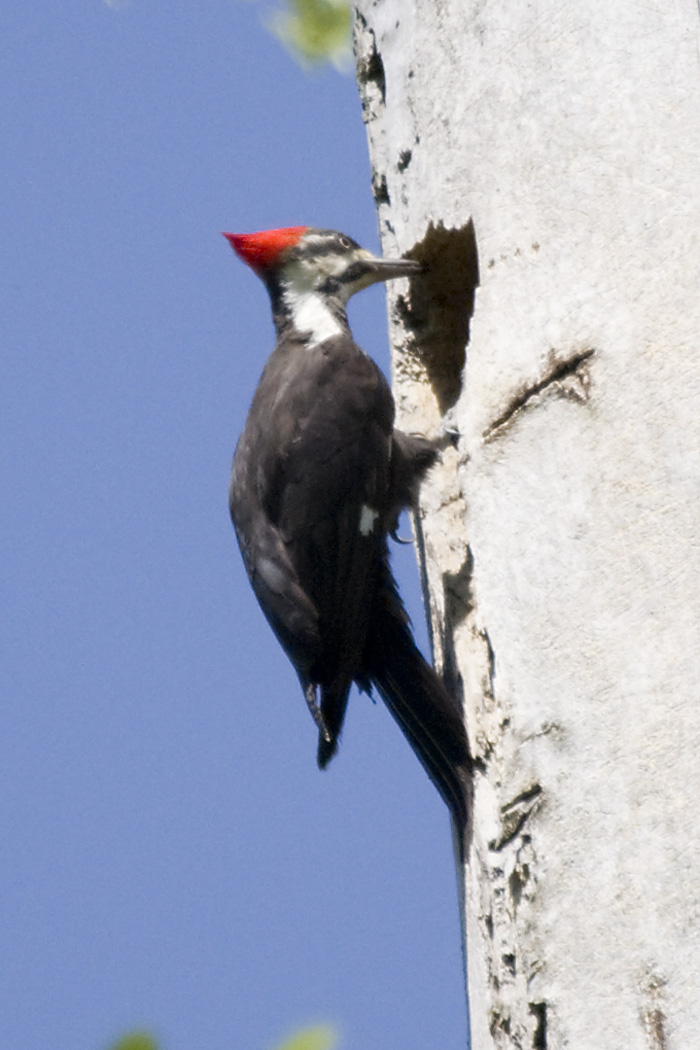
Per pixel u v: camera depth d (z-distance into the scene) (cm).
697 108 847
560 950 746
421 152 1037
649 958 711
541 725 797
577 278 862
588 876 747
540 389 862
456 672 913
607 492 806
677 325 808
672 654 752
